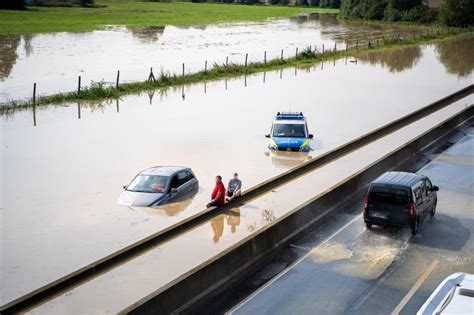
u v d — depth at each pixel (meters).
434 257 16.58
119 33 98.50
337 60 74.88
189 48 81.00
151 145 31.06
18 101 42.91
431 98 47.94
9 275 15.66
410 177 19.39
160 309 12.52
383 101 46.47
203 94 49.22
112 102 45.03
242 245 15.59
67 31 96.69
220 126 36.25
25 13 125.12
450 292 10.55
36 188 23.44
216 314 13.30
